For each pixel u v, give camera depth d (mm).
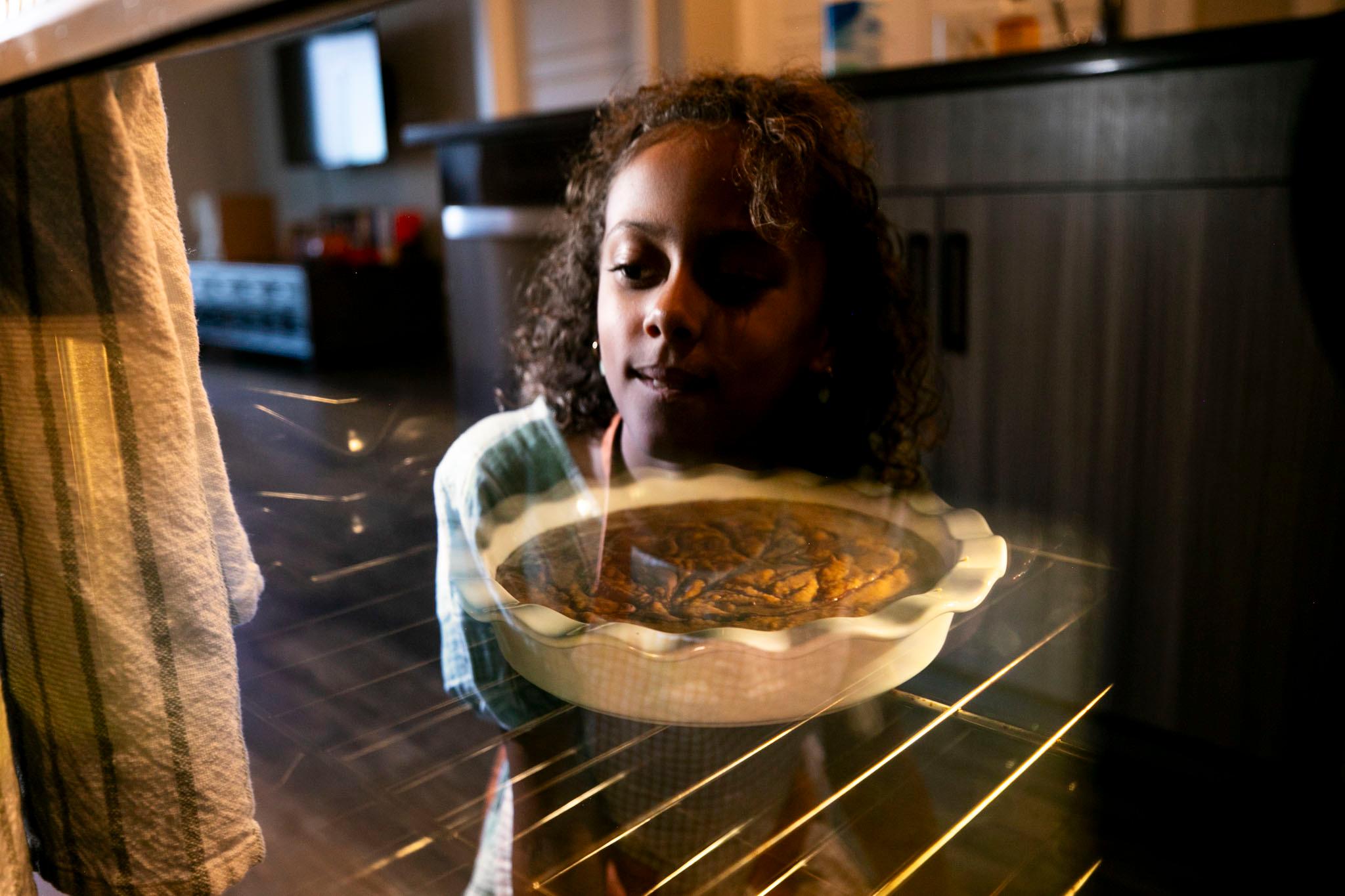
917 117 1149
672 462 461
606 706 298
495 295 1473
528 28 1818
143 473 304
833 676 292
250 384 365
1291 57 874
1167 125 957
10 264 297
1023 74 1038
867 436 491
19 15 254
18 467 309
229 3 201
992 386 1121
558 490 421
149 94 300
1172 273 974
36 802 335
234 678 318
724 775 283
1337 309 879
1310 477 871
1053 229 1055
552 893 252
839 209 476
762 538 382
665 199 437
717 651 281
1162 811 261
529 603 328
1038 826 255
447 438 420
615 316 460
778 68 542
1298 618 483
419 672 311
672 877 259
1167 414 973
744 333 448
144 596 307
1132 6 1374
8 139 285
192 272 329
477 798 275
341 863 259
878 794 277
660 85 513
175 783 300
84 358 298
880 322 510
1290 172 883
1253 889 225
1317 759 254
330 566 346
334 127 3207
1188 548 926
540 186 1409
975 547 347
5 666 339
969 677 314
